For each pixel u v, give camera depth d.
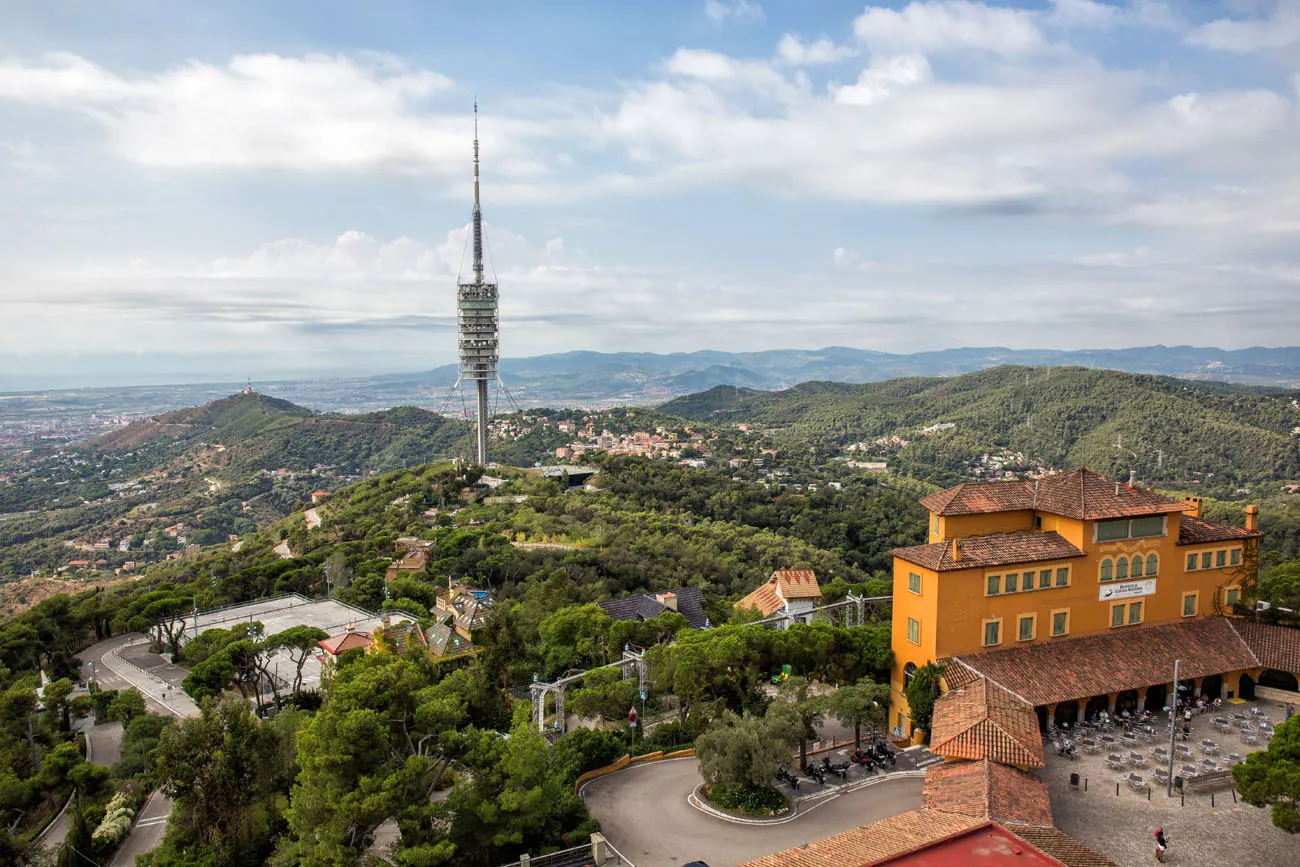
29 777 66.62
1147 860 42.03
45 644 101.00
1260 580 78.25
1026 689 57.16
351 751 43.94
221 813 48.88
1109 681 59.38
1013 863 36.25
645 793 55.19
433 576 125.19
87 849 52.84
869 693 58.47
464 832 45.72
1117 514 64.50
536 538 152.62
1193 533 69.94
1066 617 64.44
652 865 45.59
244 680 82.25
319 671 87.38
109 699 83.56
